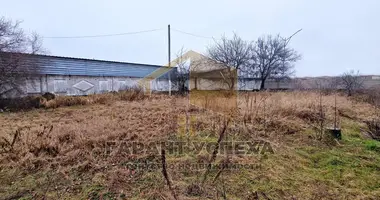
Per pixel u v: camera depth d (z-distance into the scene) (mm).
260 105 4844
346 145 3342
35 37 13328
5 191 2043
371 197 1940
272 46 17391
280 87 17312
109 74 15805
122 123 4223
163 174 2193
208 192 2014
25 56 9547
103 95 9516
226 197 1940
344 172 2416
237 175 2334
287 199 1913
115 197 1953
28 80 9820
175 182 2172
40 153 2736
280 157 2809
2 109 7094
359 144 3396
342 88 11945
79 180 2229
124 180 2219
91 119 4812
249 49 17297
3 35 8516
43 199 1919
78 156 2689
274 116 4336
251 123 4043
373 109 6164
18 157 2645
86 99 8625
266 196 1956
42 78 11398
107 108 6926
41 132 3289
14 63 8578
